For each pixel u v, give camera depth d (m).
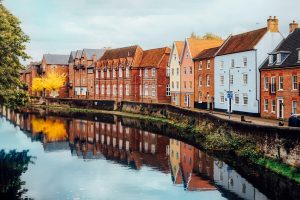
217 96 66.56
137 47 94.00
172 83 83.44
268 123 46.19
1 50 30.89
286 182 29.25
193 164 36.97
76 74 121.81
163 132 56.50
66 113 87.12
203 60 70.69
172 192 28.95
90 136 55.19
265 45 56.12
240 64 59.72
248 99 58.00
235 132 39.53
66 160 39.62
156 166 37.06
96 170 35.53
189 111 56.22
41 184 30.59
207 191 29.09
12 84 32.56
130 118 74.94
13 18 32.41
